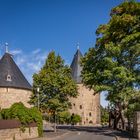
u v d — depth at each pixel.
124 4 46.50
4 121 28.38
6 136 28.45
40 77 50.22
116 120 58.62
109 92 47.38
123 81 44.47
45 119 75.19
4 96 72.69
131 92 44.56
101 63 48.09
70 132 49.50
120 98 46.16
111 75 45.59
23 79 76.75
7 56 75.44
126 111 45.78
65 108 51.00
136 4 46.19
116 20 45.31
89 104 112.50
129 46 44.66
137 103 43.00
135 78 44.50
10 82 73.62
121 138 34.66
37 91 47.75
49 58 51.44
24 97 75.69
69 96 53.19
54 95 50.44
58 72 51.06
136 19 45.44
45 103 50.09
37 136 37.28
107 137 38.16
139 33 43.16
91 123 112.56
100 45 49.44
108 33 47.41
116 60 46.78
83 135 42.25
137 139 32.78
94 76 50.41
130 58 45.97
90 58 51.34
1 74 73.56
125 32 46.09
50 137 37.25
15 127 30.70
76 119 101.75
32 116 36.16
